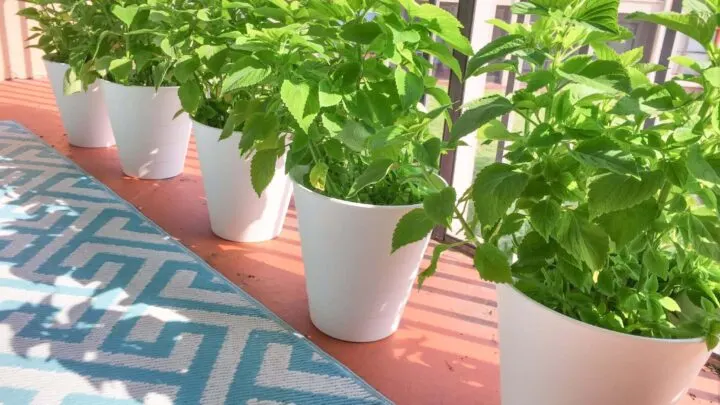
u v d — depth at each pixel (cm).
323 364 117
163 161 200
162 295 134
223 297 136
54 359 110
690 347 76
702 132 74
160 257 151
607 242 76
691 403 112
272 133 119
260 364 115
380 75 112
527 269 85
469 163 177
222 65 136
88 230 161
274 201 162
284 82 103
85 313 125
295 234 174
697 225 79
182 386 107
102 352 114
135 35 181
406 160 116
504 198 75
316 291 124
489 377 118
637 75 83
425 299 146
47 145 221
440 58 113
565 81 78
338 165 122
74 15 209
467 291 151
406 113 108
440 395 112
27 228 158
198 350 117
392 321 127
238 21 151
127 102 186
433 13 104
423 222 92
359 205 108
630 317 82
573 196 81
